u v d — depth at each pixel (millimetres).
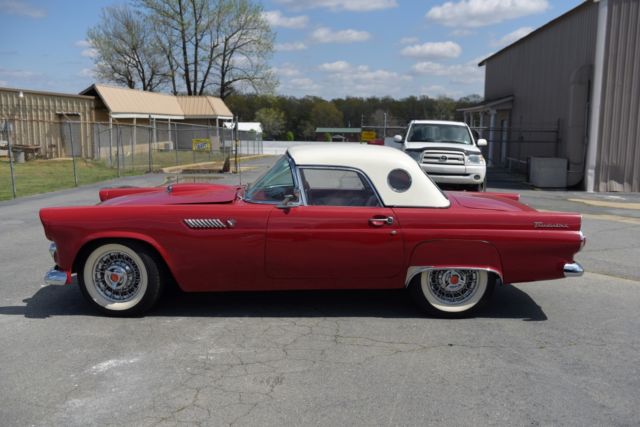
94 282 4949
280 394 3631
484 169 13469
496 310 5414
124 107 30781
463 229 4926
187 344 4426
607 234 9414
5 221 9773
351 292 5879
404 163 5125
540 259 4992
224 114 40906
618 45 15680
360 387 3746
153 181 17094
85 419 3293
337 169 5059
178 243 4828
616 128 16031
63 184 16031
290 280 4996
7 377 3816
